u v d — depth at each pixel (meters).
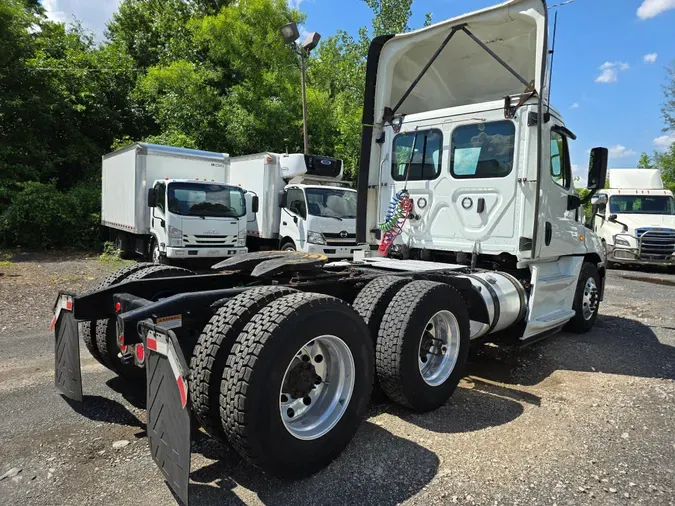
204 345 2.76
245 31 21.25
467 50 5.66
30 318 6.63
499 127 5.09
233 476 2.87
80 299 3.49
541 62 4.65
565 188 5.68
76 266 12.02
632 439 3.44
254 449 2.55
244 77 22.53
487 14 4.94
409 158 5.80
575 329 6.41
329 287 4.12
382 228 5.95
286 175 12.60
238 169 13.98
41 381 4.32
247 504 2.59
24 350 5.20
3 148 17.23
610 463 3.10
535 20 4.66
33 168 17.77
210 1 28.77
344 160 18.66
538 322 5.12
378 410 3.88
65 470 2.90
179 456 2.39
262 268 3.60
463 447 3.27
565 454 3.20
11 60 17.72
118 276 4.37
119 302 3.44
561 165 5.62
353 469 2.96
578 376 4.80
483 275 4.81
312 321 2.80
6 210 15.40
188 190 10.87
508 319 4.75
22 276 10.19
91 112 20.97
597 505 2.64
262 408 2.55
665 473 2.99
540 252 5.05
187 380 2.36
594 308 6.62
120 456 3.08
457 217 5.41
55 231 15.59
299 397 2.94
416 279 4.19
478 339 4.97
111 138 22.22
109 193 14.35
